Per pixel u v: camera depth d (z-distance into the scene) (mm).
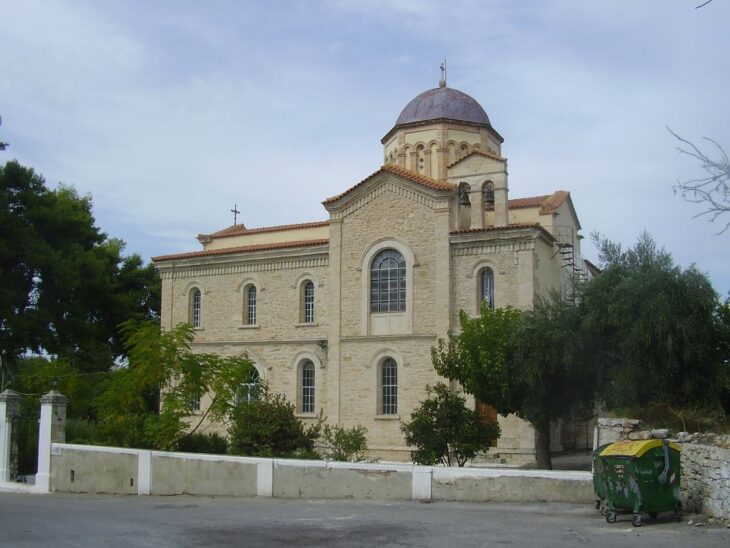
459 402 29391
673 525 15211
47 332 50281
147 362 29844
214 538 14945
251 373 43781
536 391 27688
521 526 15398
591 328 26094
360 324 40281
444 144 47156
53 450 26281
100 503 21469
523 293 36188
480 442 28641
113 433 28688
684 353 23594
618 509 15688
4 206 49406
